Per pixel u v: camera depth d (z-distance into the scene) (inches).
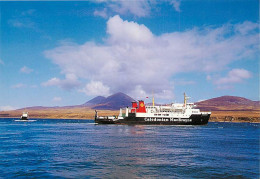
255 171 1485.0
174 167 1569.9
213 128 5433.1
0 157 1884.8
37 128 5472.4
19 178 1348.4
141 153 2034.9
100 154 1990.7
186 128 5221.5
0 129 5137.8
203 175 1402.6
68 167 1569.9
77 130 4685.0
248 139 3127.5
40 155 1959.9
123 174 1418.6
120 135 3563.0
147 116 6043.3
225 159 1809.8
